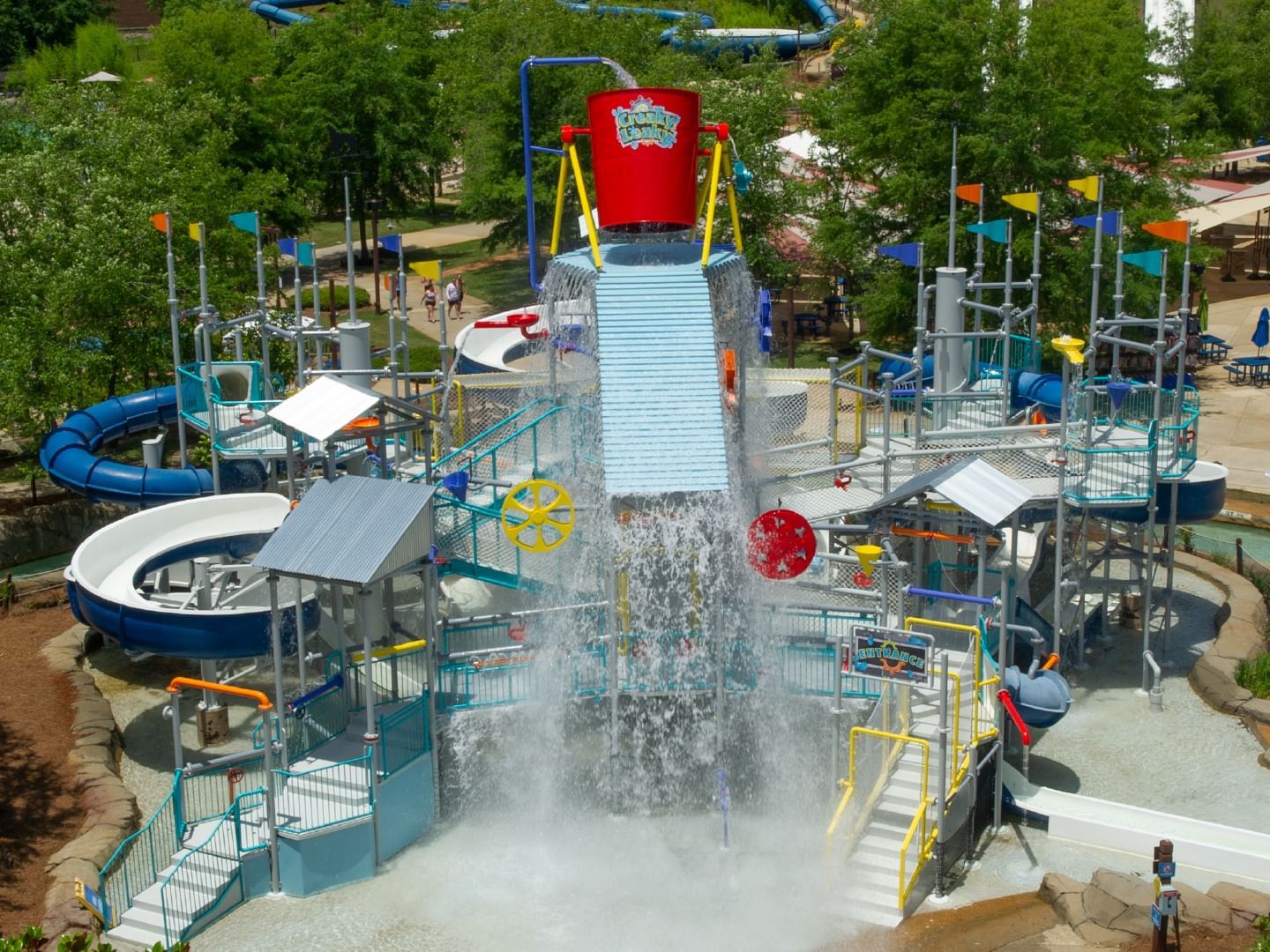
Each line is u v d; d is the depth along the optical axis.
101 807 23.39
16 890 21.33
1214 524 38.25
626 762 23.39
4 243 40.25
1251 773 24.86
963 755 22.16
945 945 19.86
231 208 45.16
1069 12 47.03
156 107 51.50
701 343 23.41
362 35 71.62
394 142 69.69
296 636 24.33
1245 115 74.69
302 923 20.83
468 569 24.80
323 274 67.19
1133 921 19.83
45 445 34.53
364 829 21.89
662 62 59.34
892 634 21.31
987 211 44.88
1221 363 51.91
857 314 51.12
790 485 28.64
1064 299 43.75
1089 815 23.03
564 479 26.48
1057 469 27.86
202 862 21.38
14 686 28.78
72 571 25.62
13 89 86.88
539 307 34.09
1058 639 27.17
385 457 25.91
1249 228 71.94
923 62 46.09
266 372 31.28
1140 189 45.53
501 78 60.38
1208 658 28.77
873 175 49.75
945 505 25.30
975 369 33.16
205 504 28.95
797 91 74.00
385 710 23.64
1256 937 19.39
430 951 20.08
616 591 22.73
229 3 82.94
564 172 26.34
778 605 24.16
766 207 50.69
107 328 40.56
